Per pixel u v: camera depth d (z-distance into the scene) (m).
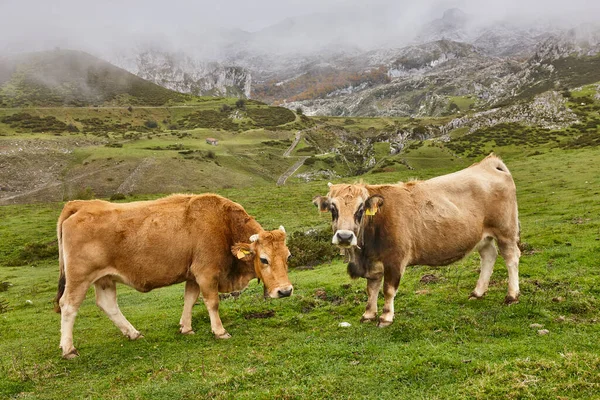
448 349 7.79
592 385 5.99
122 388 7.62
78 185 106.94
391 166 117.12
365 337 8.84
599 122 126.94
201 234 9.61
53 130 177.00
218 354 8.77
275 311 11.62
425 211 9.57
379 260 9.44
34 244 37.53
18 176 112.75
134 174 112.44
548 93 159.88
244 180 117.62
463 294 11.12
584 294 10.10
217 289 9.95
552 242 16.08
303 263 20.97
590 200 28.23
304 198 53.97
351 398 6.56
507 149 115.81
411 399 6.34
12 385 8.06
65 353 9.23
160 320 11.95
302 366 7.70
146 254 9.34
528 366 6.70
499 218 10.09
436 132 171.62
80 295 9.15
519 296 10.28
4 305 18.50
